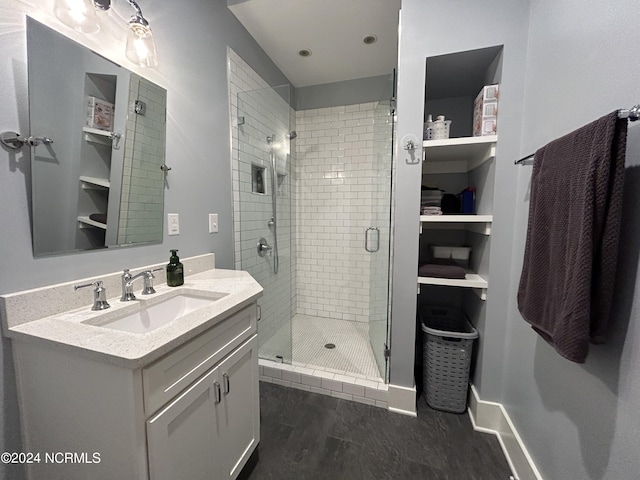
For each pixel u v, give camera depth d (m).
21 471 0.85
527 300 1.04
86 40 1.00
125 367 0.65
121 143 1.13
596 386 0.79
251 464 1.27
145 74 1.23
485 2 1.29
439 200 1.64
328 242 2.88
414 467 1.26
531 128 1.21
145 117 1.24
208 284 1.31
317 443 1.39
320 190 2.85
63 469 0.81
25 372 0.81
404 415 1.58
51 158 0.90
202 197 1.62
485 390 1.47
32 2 0.84
